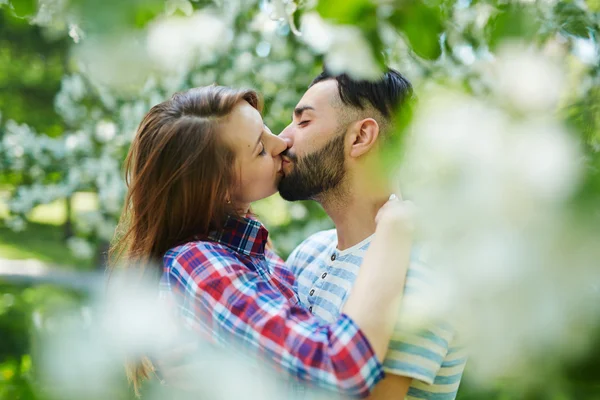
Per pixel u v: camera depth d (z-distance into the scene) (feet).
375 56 2.99
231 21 9.78
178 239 5.48
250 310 4.43
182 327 4.81
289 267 6.51
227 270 4.75
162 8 2.19
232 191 5.56
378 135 5.33
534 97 1.97
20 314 8.55
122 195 13.66
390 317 4.01
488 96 2.04
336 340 4.00
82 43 2.09
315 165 5.53
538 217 1.77
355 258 5.44
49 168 14.90
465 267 1.80
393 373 4.25
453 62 3.23
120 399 2.94
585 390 1.78
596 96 2.19
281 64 10.83
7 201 15.15
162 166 5.41
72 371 2.86
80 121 14.40
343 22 2.96
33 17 2.80
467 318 1.85
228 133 5.41
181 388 4.71
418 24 2.97
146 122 5.63
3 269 21.02
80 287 9.55
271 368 4.25
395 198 5.34
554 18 2.83
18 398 4.83
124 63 2.10
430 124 1.95
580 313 1.74
